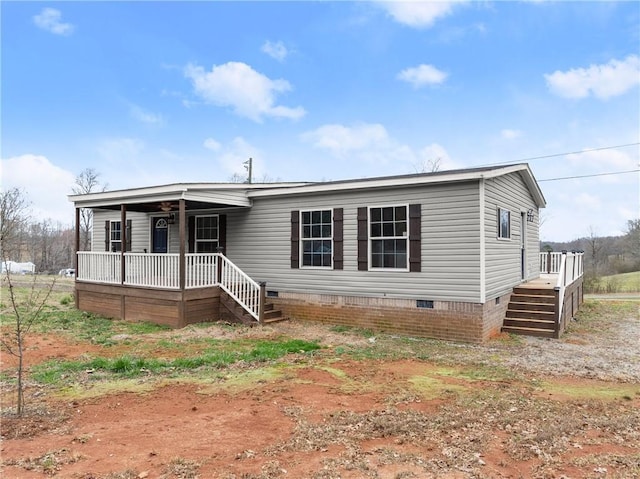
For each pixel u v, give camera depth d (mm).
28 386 5996
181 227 11133
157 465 3668
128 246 16297
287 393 5699
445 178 9523
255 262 12844
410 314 10156
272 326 11070
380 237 10664
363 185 10609
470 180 9422
